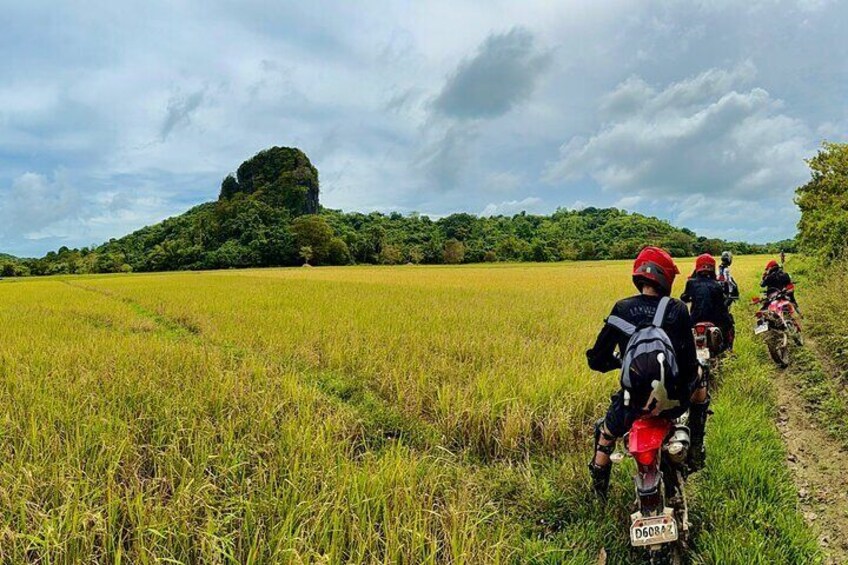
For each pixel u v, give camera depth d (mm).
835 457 4621
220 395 5742
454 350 8547
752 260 52594
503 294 20641
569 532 3492
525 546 3334
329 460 4160
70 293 28719
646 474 2875
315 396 6016
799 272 22281
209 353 8211
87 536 3053
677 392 2918
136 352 8297
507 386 6020
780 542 3271
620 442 4621
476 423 5242
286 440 4520
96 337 10539
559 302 16891
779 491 3850
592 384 6000
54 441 4363
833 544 3373
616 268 56750
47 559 2865
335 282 33562
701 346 6016
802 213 22000
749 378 6793
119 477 4066
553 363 7156
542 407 5504
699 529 3438
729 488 3916
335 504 3387
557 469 4508
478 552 3021
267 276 49094
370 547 3088
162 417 5172
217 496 3748
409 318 12492
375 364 7719
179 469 4059
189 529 3145
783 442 5055
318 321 12328
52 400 5434
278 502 3486
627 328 3133
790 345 8648
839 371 7137
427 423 5680
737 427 4938
